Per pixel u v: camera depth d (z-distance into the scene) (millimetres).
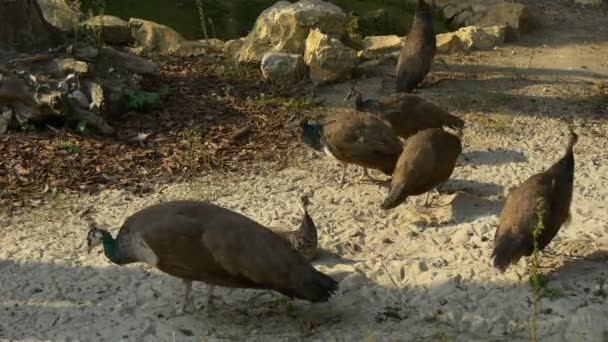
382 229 7000
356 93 7840
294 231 6672
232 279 6117
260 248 6078
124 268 6684
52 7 9055
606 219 7016
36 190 7375
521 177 7523
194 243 6082
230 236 6074
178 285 6551
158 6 10609
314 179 7562
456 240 6848
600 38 9953
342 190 7434
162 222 6105
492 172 7598
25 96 7879
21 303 6410
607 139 8023
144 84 8539
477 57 9453
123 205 7254
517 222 6387
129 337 6164
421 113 7766
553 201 6453
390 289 6465
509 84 8914
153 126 8094
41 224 7070
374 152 7262
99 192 7383
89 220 7082
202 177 7566
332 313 6324
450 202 7242
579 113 8422
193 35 10031
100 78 8242
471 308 6312
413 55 8625
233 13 10531
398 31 10266
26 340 6145
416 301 6379
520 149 7887
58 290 6500
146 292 6484
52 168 7551
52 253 6801
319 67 8867
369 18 10289
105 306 6383
